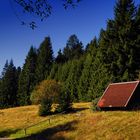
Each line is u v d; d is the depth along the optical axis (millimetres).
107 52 71562
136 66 69250
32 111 64312
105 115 45375
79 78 91250
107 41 72938
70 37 152375
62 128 44688
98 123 42688
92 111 50938
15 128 53938
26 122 56531
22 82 114750
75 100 90188
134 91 48281
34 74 115250
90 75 85875
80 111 55281
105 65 71875
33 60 117938
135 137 36438
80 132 41531
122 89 50312
